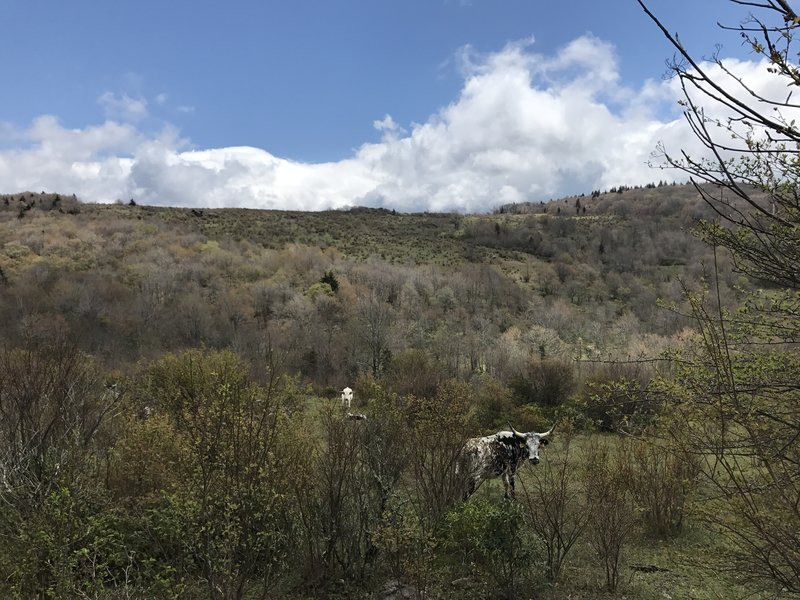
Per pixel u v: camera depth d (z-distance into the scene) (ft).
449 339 117.39
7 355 22.99
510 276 231.09
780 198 7.95
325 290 163.02
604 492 21.57
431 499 21.42
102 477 19.57
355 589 18.20
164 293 153.17
